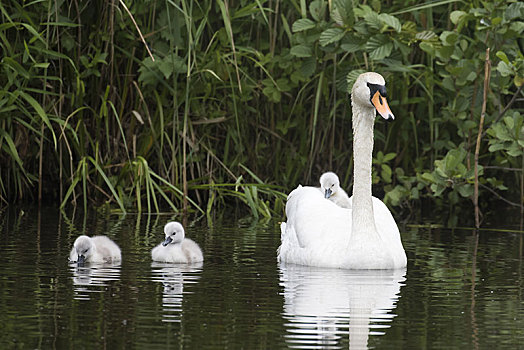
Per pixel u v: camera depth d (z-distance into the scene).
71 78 17.39
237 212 17.08
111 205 17.33
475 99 17.02
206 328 7.92
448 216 17.14
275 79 18.33
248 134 18.58
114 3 16.83
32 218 15.27
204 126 18.30
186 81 17.42
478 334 7.92
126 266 11.05
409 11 16.86
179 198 17.02
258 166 18.72
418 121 18.83
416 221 16.36
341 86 17.12
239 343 7.46
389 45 16.00
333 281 10.23
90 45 17.16
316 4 16.81
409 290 9.79
